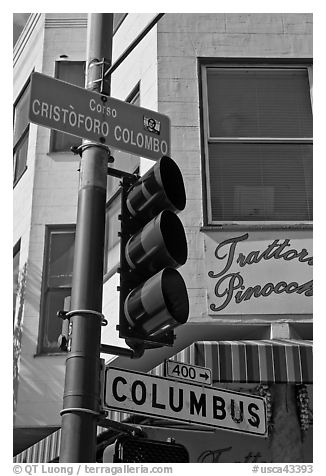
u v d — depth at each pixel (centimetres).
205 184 881
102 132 491
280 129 923
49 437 907
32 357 1064
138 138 510
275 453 784
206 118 923
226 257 834
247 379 721
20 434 1061
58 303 1102
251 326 809
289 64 956
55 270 1123
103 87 512
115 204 1012
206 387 486
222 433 802
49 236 1145
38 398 1037
